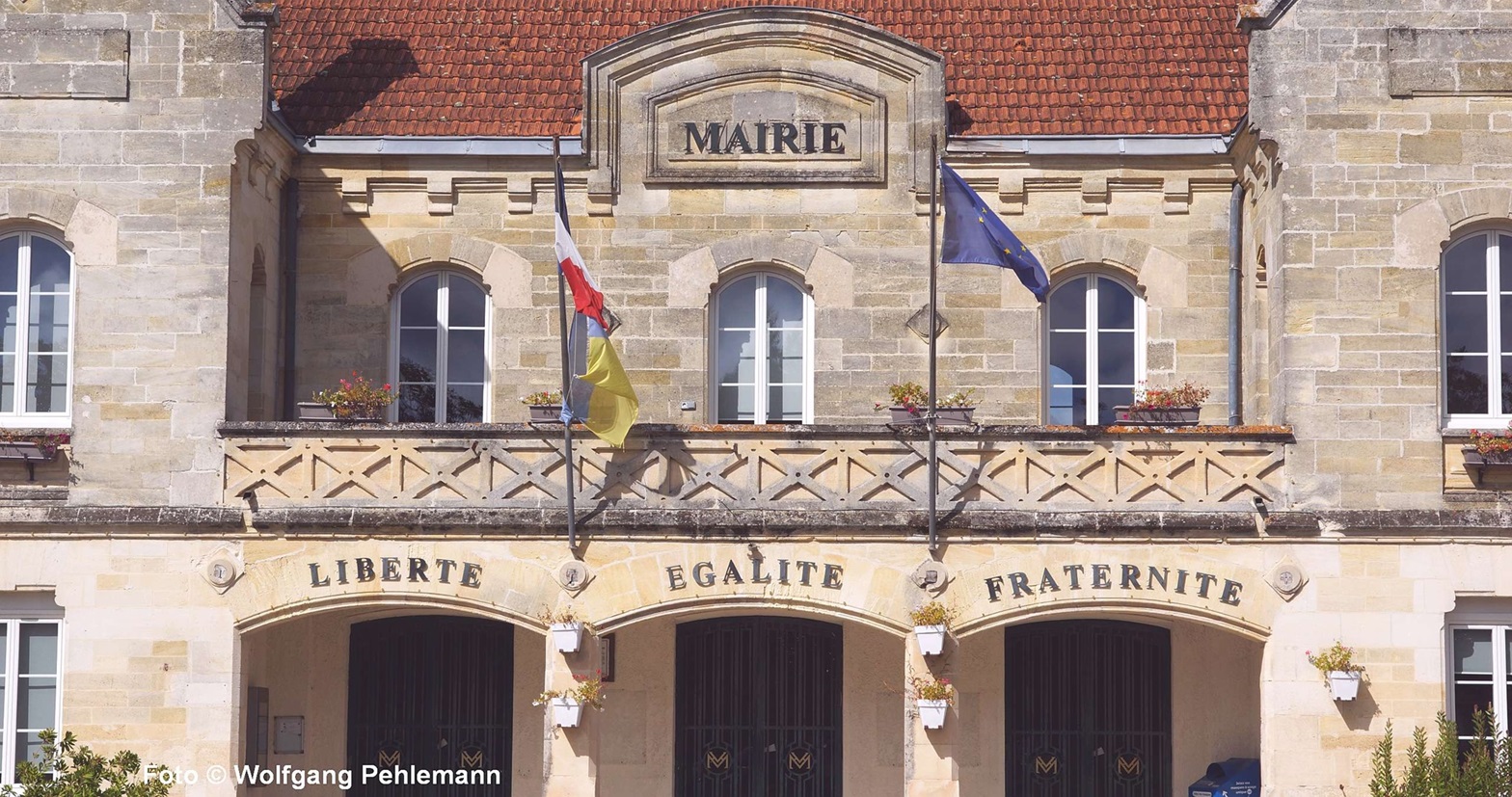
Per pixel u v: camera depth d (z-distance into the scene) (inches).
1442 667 867.4
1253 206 968.9
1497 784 826.2
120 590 883.4
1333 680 860.6
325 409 923.4
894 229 989.2
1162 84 1016.2
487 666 1021.8
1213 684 999.0
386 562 883.4
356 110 1004.6
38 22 916.0
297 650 1002.7
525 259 995.9
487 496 887.1
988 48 1042.7
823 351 983.6
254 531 884.0
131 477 888.3
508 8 1067.3
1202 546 877.2
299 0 1073.5
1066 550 877.2
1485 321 903.7
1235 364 978.7
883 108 990.4
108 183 904.9
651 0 1075.9
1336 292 887.7
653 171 991.6
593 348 872.3
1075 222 993.5
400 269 996.6
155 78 911.0
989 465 884.6
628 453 890.1
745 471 887.1
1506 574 869.2
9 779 889.5
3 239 923.4
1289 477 878.4
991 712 999.6
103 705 878.4
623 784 998.4
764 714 1010.1
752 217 991.0
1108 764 1006.4
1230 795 949.2
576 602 880.9
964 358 983.0
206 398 892.0
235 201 914.7
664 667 1005.8
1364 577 872.9
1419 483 877.8
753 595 878.4
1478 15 903.1
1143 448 883.4
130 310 896.9
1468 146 895.7
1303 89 900.0
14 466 895.7
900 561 879.7
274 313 979.9
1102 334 1000.2
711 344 997.2
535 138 989.8
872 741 997.2
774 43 992.9
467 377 1005.2
